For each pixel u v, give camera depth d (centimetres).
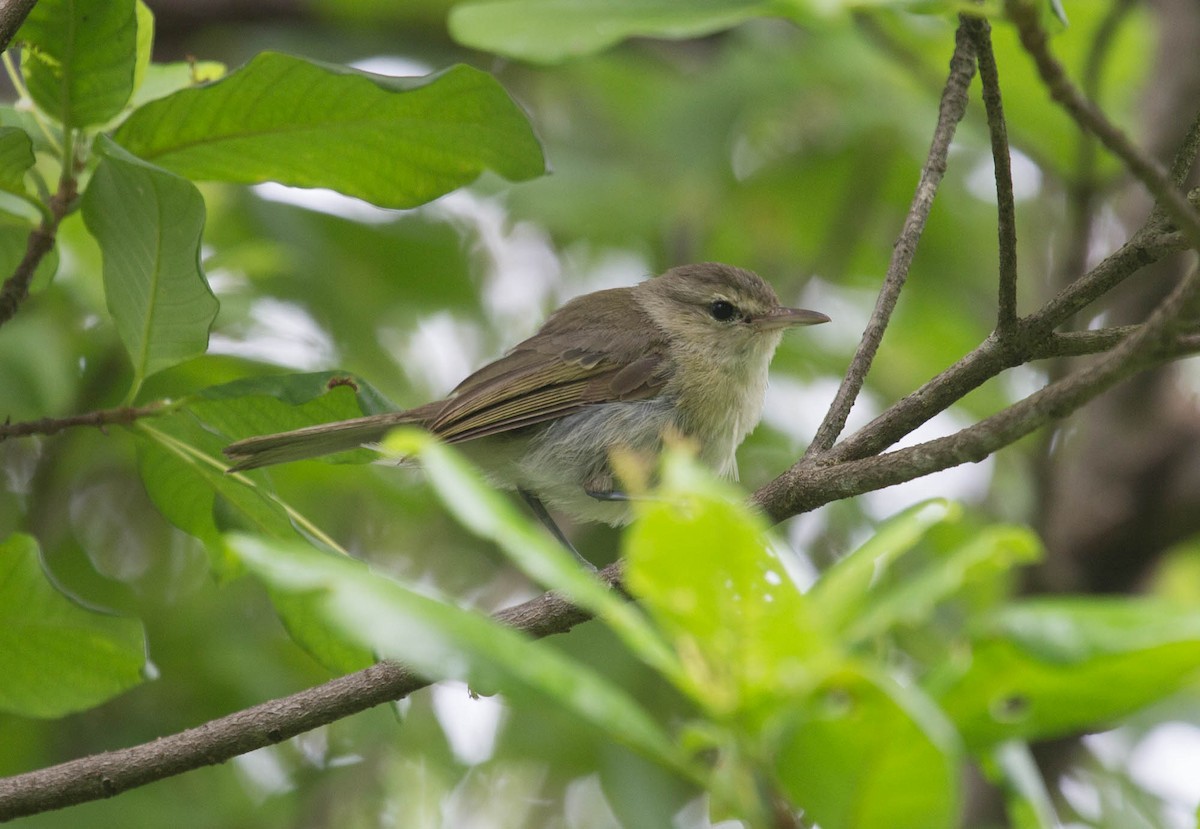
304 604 768
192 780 1171
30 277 747
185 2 1556
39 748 1159
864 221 1520
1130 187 1349
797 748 370
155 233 704
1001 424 609
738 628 345
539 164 790
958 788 362
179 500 823
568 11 662
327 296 1332
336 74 729
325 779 1257
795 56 1431
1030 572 1195
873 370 1550
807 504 724
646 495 459
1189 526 1333
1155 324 532
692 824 1298
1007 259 679
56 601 747
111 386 1221
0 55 725
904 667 996
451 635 346
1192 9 1381
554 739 1250
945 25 1253
